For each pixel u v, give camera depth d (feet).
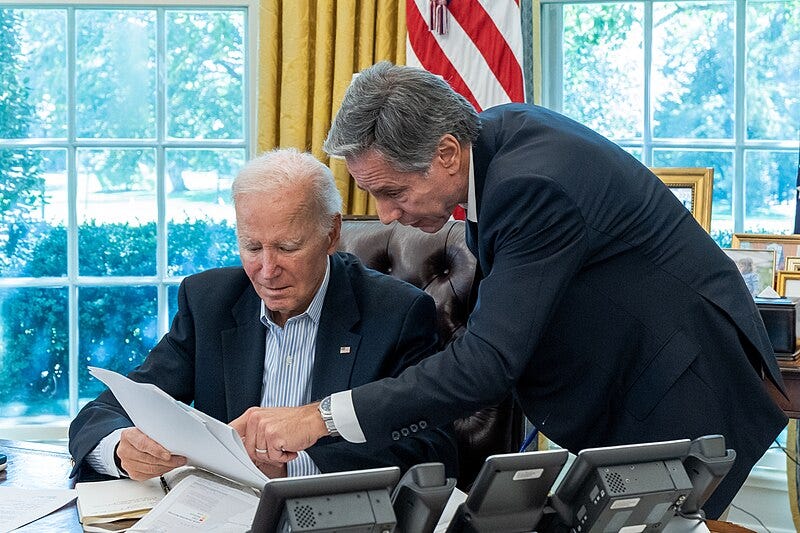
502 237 4.93
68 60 10.37
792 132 9.77
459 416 4.83
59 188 10.52
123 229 10.59
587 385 5.42
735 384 5.43
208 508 4.61
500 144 5.16
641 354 5.35
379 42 9.71
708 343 5.39
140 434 5.03
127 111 10.49
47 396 10.71
